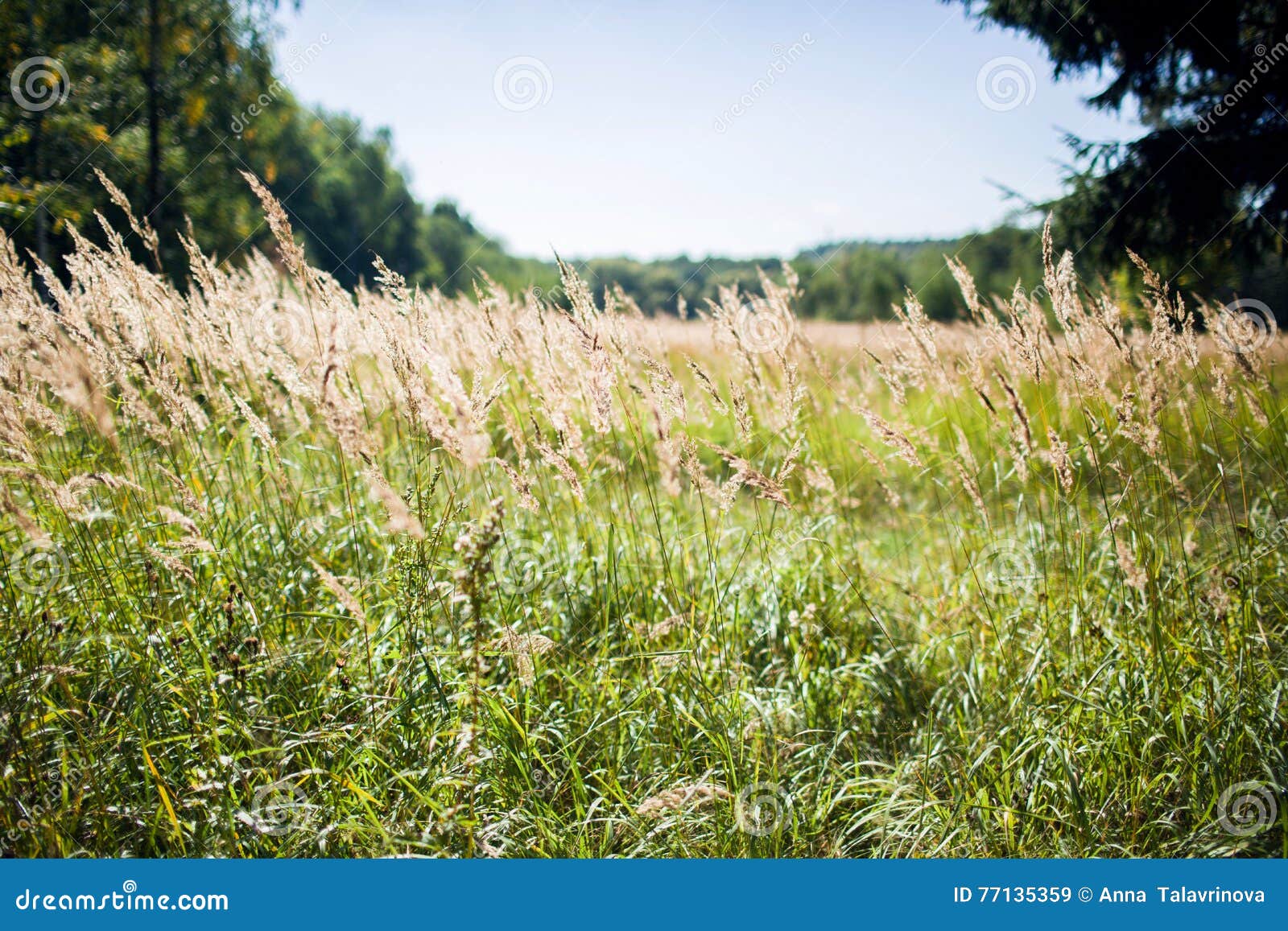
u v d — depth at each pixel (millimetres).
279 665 3047
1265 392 4242
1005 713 3297
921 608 4375
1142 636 3381
